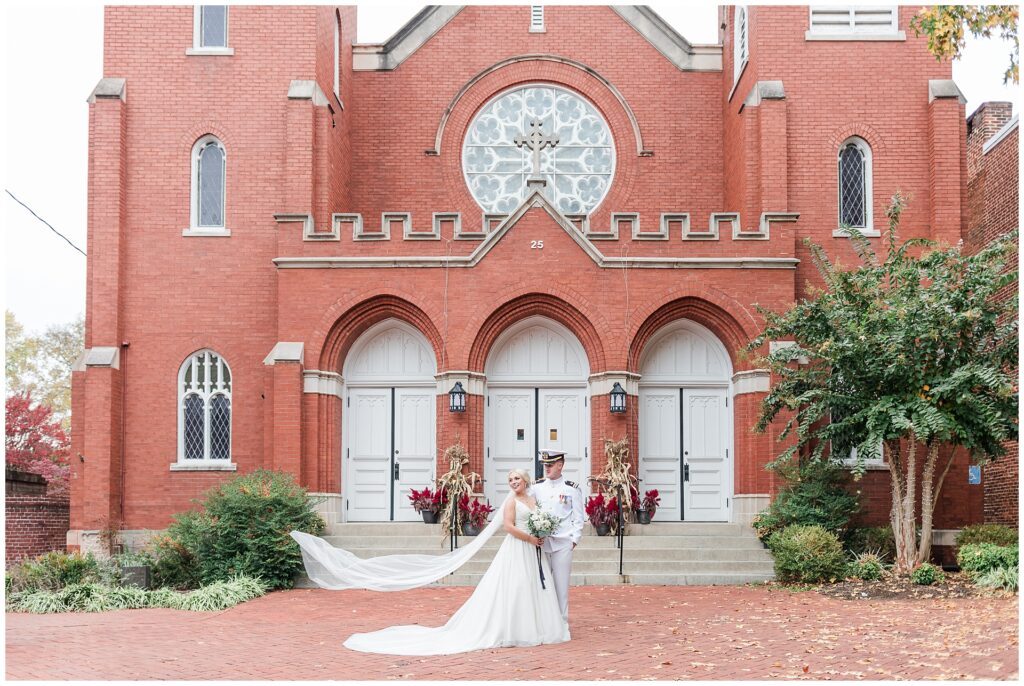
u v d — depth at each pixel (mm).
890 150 21297
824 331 16906
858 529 18656
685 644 10906
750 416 19688
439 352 19922
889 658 9945
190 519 17234
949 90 21094
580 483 20375
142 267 21062
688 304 20094
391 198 24438
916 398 15766
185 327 20984
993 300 20234
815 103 21359
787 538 16828
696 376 20625
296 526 17078
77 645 11141
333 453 19891
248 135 21375
